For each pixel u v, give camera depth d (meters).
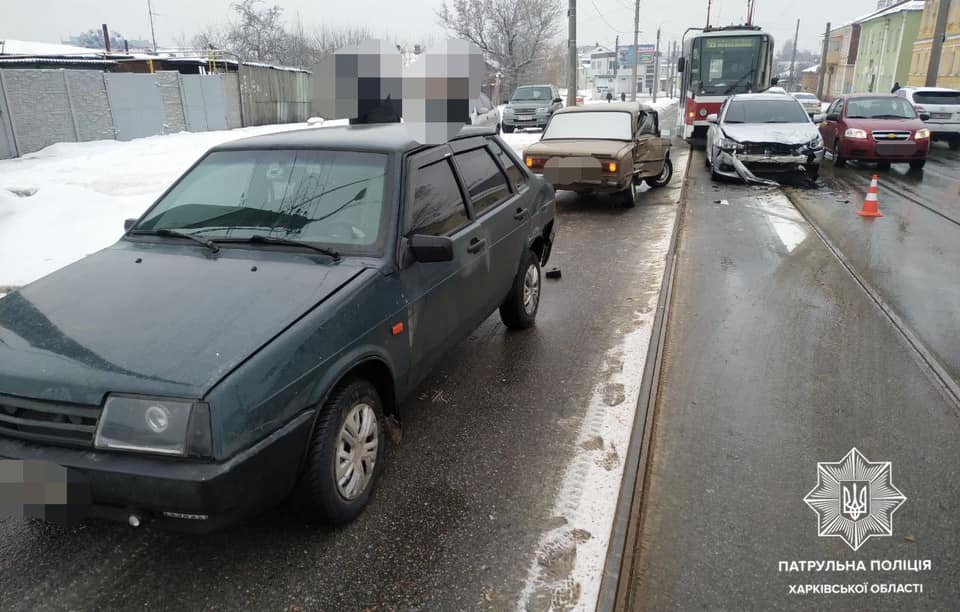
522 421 3.96
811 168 12.52
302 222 3.46
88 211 8.25
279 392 2.57
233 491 2.39
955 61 41.03
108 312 2.83
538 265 5.58
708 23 21.45
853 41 67.56
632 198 10.62
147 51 32.41
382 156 3.64
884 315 5.53
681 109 22.16
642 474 3.37
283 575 2.73
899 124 14.28
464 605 2.56
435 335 3.73
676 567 2.76
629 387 4.35
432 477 3.40
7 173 13.53
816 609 2.53
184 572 2.76
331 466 2.84
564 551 2.84
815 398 4.17
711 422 3.91
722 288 6.37
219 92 24.94
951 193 11.58
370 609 2.55
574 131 10.99
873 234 8.42
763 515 3.08
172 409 2.37
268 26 42.50
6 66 21.92
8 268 6.62
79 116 19.56
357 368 3.12
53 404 2.46
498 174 4.91
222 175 3.81
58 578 2.73
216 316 2.76
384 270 3.23
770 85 19.80
